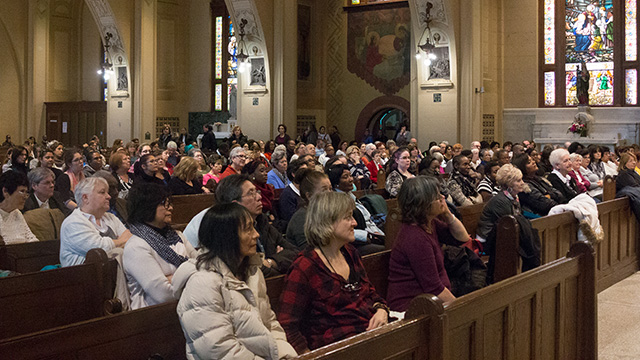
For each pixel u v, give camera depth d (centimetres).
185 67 2523
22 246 499
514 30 2052
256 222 510
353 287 384
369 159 1220
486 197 844
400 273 436
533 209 731
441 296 423
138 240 380
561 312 451
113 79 2384
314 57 2308
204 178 955
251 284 337
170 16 2473
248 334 315
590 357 478
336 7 2316
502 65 2061
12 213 541
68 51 2820
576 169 962
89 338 300
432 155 859
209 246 322
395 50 2217
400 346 286
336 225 378
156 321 326
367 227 667
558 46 2006
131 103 2341
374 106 2262
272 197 707
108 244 451
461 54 1886
